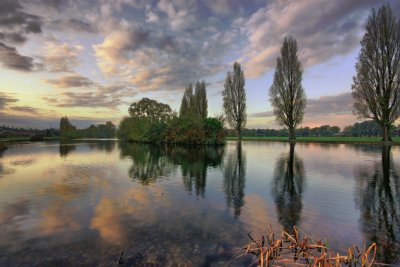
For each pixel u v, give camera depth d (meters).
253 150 26.11
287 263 3.60
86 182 9.35
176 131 38.91
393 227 4.99
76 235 4.50
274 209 6.13
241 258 3.72
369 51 28.67
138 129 50.22
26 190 8.02
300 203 6.66
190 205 6.39
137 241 4.25
